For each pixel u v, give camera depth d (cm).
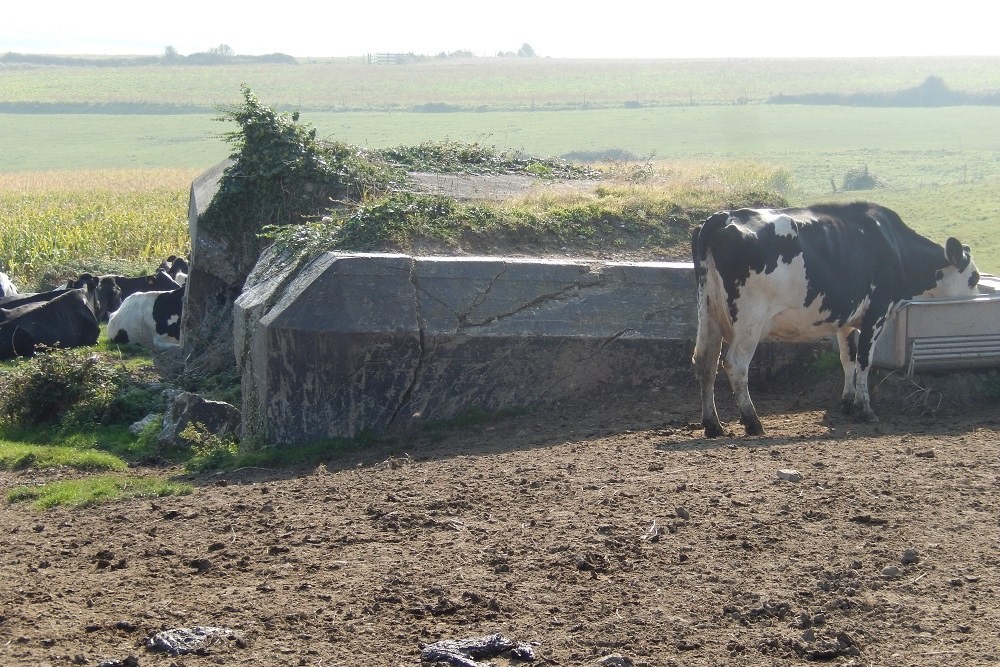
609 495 855
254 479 1080
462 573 716
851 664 579
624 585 684
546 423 1175
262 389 1223
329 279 1198
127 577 755
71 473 1176
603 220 1479
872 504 803
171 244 3300
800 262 1077
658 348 1254
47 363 1448
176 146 8850
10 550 846
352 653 613
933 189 3662
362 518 853
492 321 1212
